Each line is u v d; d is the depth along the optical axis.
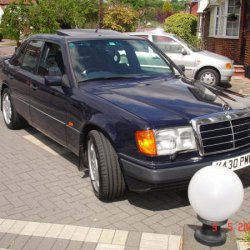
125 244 3.79
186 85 5.18
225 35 17.52
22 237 3.94
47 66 5.90
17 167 5.69
